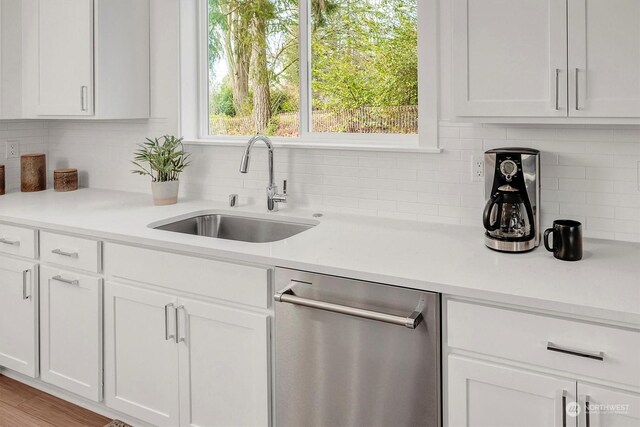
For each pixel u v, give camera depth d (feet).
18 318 8.01
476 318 4.71
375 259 5.53
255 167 8.46
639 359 4.10
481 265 5.29
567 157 6.28
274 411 5.97
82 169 10.30
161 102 9.14
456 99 5.88
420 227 6.95
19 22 9.21
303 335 5.61
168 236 6.56
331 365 5.49
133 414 7.01
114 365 7.11
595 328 4.23
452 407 4.91
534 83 5.46
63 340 7.55
